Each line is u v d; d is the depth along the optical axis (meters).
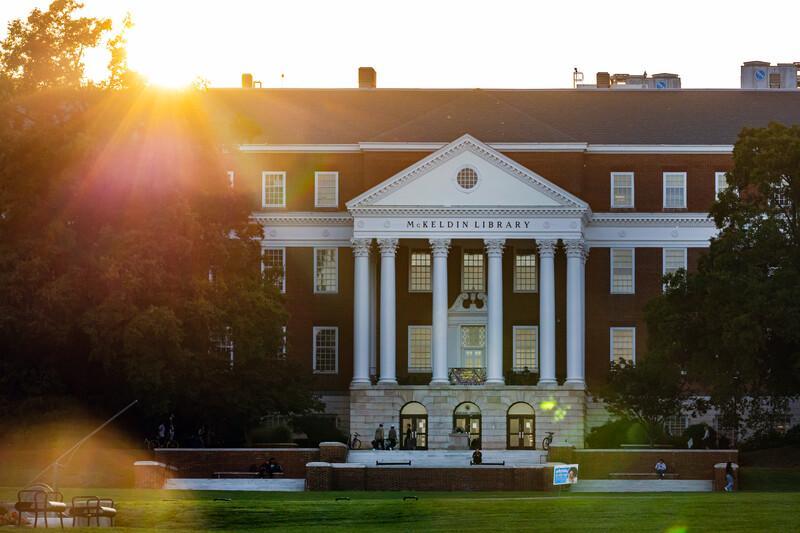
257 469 89.88
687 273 93.31
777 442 101.12
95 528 52.53
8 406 85.88
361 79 131.38
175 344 86.44
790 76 132.75
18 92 89.50
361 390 112.88
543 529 53.81
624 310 117.69
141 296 87.69
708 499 63.03
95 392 90.44
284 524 56.62
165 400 88.06
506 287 117.62
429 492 80.44
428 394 112.94
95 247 88.44
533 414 113.06
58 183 86.69
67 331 85.88
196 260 91.19
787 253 87.69
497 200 113.44
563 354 115.81
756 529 52.97
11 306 85.69
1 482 82.00
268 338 96.06
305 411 109.12
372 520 57.12
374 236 113.62
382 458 101.62
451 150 113.44
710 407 106.69
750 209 89.12
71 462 85.44
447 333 116.75
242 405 94.25
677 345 90.69
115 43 92.19
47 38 91.12
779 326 85.00
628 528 53.66
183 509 59.94
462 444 105.69
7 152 86.50
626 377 100.56
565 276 115.75
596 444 108.88
